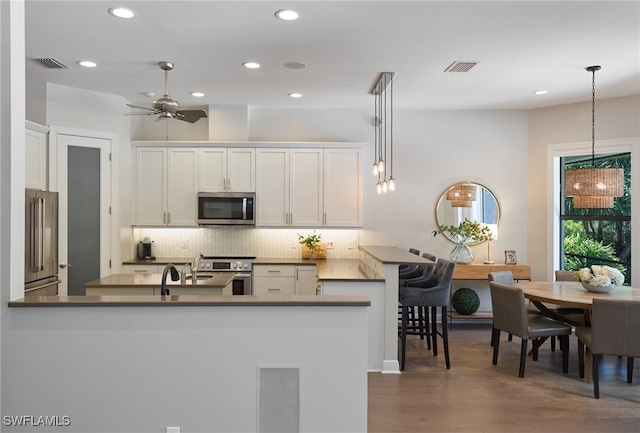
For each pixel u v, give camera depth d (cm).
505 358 482
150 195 628
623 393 388
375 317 437
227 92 559
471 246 661
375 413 347
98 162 570
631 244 564
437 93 562
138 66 454
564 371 436
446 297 448
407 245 662
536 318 454
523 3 315
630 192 569
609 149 583
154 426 254
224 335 255
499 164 658
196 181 630
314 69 463
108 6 320
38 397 253
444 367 452
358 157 639
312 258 656
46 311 252
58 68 462
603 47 400
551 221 632
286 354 255
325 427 257
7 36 248
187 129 658
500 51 410
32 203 448
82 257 556
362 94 569
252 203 624
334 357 256
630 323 369
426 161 661
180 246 662
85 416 253
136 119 648
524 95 571
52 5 318
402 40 382
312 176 638
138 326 254
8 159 250
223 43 390
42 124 519
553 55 420
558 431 321
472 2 314
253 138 652
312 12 330
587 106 603
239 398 255
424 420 336
